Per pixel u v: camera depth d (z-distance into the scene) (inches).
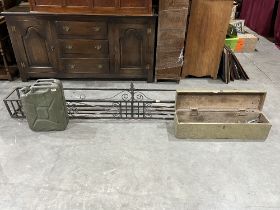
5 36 117.2
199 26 112.3
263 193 67.1
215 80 127.9
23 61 116.1
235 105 90.3
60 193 66.4
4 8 109.1
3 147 81.2
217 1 106.0
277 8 186.4
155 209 62.5
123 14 104.3
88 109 99.1
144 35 109.8
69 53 114.3
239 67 127.3
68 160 76.7
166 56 115.1
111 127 91.7
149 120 96.0
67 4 102.6
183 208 62.8
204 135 85.2
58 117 85.7
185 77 129.0
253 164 76.1
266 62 149.8
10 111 94.0
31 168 73.6
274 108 104.1
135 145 83.0
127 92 114.1
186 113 90.1
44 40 111.0
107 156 78.4
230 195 66.4
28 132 88.1
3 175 71.2
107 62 117.2
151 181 70.0
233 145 83.4
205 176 71.8
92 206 63.1
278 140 86.2
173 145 83.2
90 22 106.5
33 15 103.8
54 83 82.0
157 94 113.4
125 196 65.7
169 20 105.7
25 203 63.7
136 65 118.6
